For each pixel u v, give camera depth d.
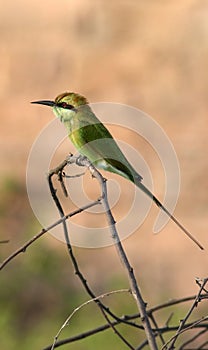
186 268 16.41
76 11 26.39
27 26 26.39
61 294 14.20
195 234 17.83
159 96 23.80
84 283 5.96
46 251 14.52
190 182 19.97
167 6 26.31
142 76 24.72
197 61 24.91
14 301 13.87
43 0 26.72
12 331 13.02
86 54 25.53
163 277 15.95
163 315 13.07
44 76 25.02
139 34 25.95
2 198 18.08
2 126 22.89
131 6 26.27
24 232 15.58
